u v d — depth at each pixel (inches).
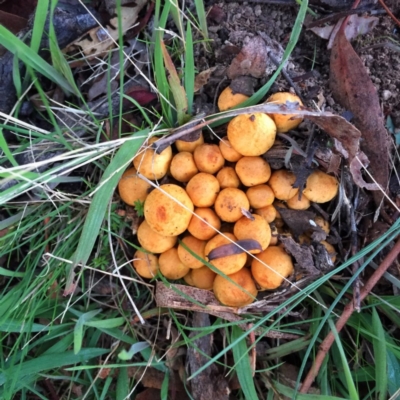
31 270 13.8
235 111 11.3
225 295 12.0
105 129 14.1
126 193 12.9
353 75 13.0
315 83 13.6
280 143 12.4
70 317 14.7
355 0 13.8
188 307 13.4
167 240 12.4
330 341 12.9
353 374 14.0
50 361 13.2
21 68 13.9
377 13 14.1
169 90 13.3
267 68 13.1
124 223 13.9
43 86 14.6
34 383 14.7
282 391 13.5
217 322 14.0
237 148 11.7
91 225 11.6
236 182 12.2
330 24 14.0
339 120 11.1
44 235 14.2
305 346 14.0
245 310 12.7
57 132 12.9
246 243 11.5
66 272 13.6
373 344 13.1
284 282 12.3
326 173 12.5
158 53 12.2
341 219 13.7
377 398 13.5
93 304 14.8
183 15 13.3
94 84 14.6
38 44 12.1
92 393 14.8
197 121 12.6
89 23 13.9
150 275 13.5
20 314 13.5
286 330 13.6
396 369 13.3
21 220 13.8
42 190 13.8
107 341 15.1
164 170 12.6
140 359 15.1
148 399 14.8
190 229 12.0
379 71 14.2
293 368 14.6
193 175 12.5
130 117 14.2
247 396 12.5
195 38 14.1
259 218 11.8
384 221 14.0
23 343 14.7
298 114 11.4
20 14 14.4
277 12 14.2
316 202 12.9
